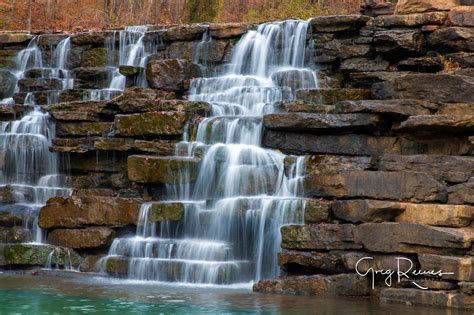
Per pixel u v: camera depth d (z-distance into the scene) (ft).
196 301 54.19
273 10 130.41
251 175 67.82
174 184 70.23
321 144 69.00
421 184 58.65
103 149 76.02
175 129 73.56
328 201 62.03
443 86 67.00
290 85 78.95
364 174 61.16
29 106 84.17
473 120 61.57
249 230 63.93
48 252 69.05
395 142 66.44
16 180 79.77
